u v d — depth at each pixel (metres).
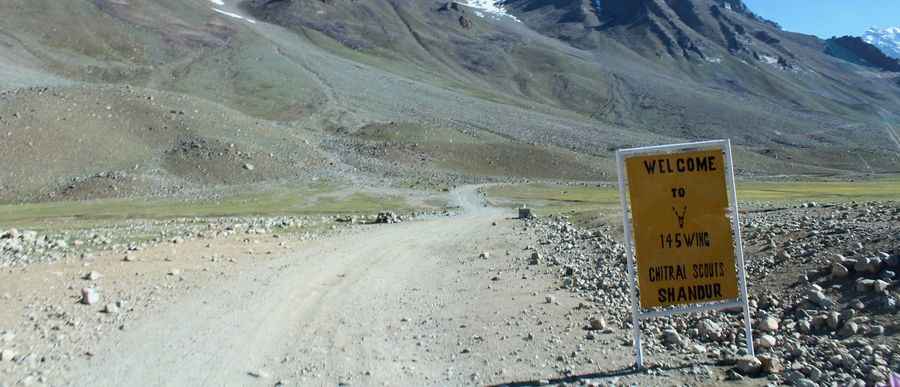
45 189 84.19
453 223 41.53
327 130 151.75
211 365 10.66
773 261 14.23
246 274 17.97
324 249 24.23
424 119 170.62
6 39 187.38
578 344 11.18
